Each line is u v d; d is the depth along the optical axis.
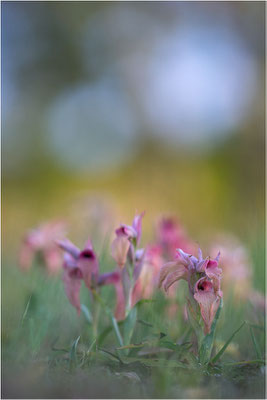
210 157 17.20
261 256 4.29
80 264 2.54
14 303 3.52
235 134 17.30
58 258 3.95
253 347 2.70
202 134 17.97
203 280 2.15
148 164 18.05
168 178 16.72
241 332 2.94
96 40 19.92
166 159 18.02
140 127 19.20
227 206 11.88
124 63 19.92
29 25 19.05
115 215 6.81
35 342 2.47
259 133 16.86
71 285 2.60
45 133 18.69
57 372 2.06
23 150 18.11
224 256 3.67
